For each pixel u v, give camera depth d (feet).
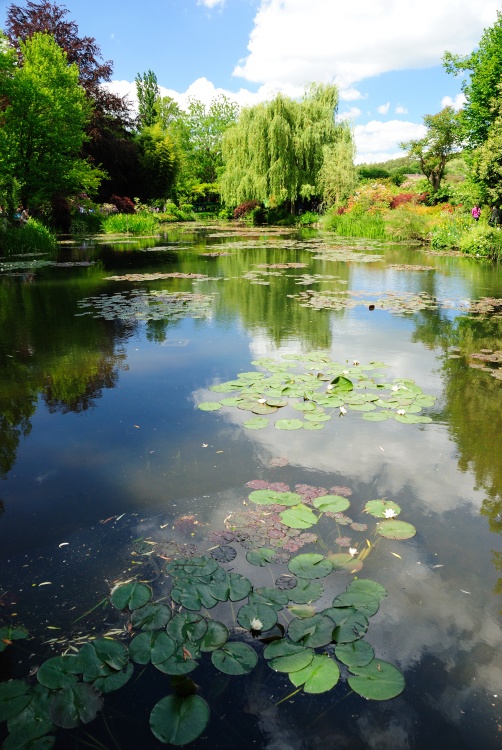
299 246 48.55
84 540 5.97
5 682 4.13
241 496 6.84
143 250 44.68
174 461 7.82
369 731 3.74
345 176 73.61
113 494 6.93
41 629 4.67
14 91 47.52
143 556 5.66
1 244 40.70
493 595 5.11
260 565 5.49
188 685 4.00
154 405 10.12
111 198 84.12
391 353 13.74
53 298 22.27
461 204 57.82
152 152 95.91
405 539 5.97
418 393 10.65
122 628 4.66
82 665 4.26
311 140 76.18
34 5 74.08
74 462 7.84
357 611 4.82
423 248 46.34
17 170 49.52
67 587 5.21
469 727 3.79
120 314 18.90
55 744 3.62
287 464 7.73
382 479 7.30
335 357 13.39
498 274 29.58
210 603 4.90
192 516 6.40
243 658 4.30
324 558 5.60
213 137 155.22
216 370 12.33
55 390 11.05
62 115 51.44
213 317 18.43
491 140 40.65
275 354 13.73
